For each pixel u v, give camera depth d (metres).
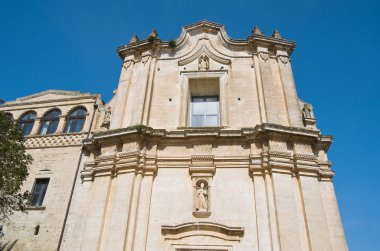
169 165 18.92
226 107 21.25
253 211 17.11
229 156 18.86
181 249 16.27
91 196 18.53
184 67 23.61
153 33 24.66
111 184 18.53
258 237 16.16
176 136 19.47
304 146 18.98
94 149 21.03
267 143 18.91
